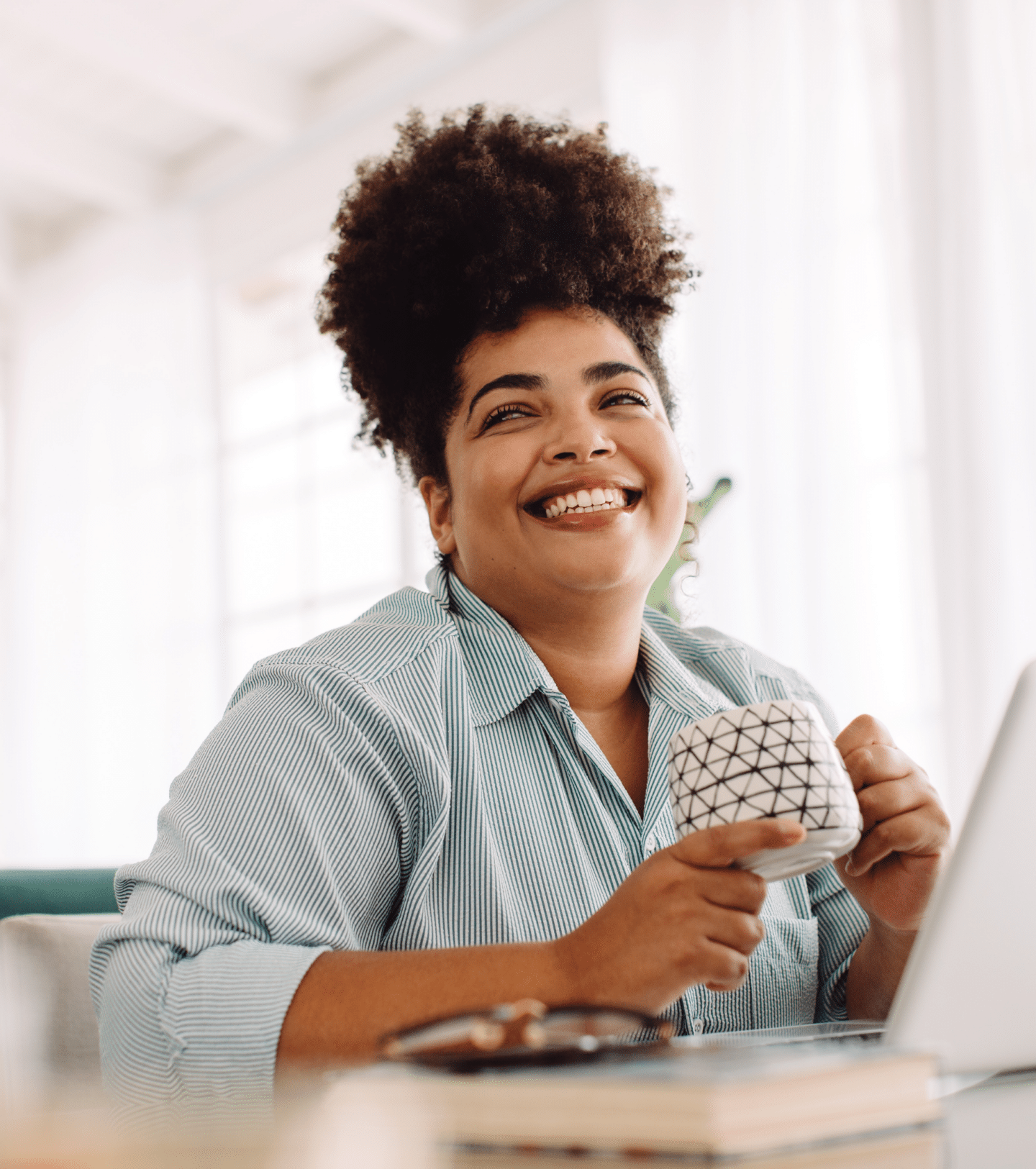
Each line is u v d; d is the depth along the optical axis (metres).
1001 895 0.60
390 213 1.23
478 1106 0.46
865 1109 0.46
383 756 0.92
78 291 5.52
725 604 3.10
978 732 2.64
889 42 3.08
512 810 1.00
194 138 5.24
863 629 2.94
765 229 3.24
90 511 5.29
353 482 4.73
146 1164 0.26
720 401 3.21
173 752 4.92
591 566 1.03
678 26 3.51
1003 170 2.82
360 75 4.72
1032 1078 0.65
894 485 2.99
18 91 4.96
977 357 2.77
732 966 0.65
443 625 1.05
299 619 4.81
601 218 1.17
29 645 5.45
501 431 1.08
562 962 0.67
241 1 4.43
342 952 0.73
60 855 5.19
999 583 2.68
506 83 4.38
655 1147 0.42
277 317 5.09
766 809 0.66
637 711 1.15
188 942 0.75
